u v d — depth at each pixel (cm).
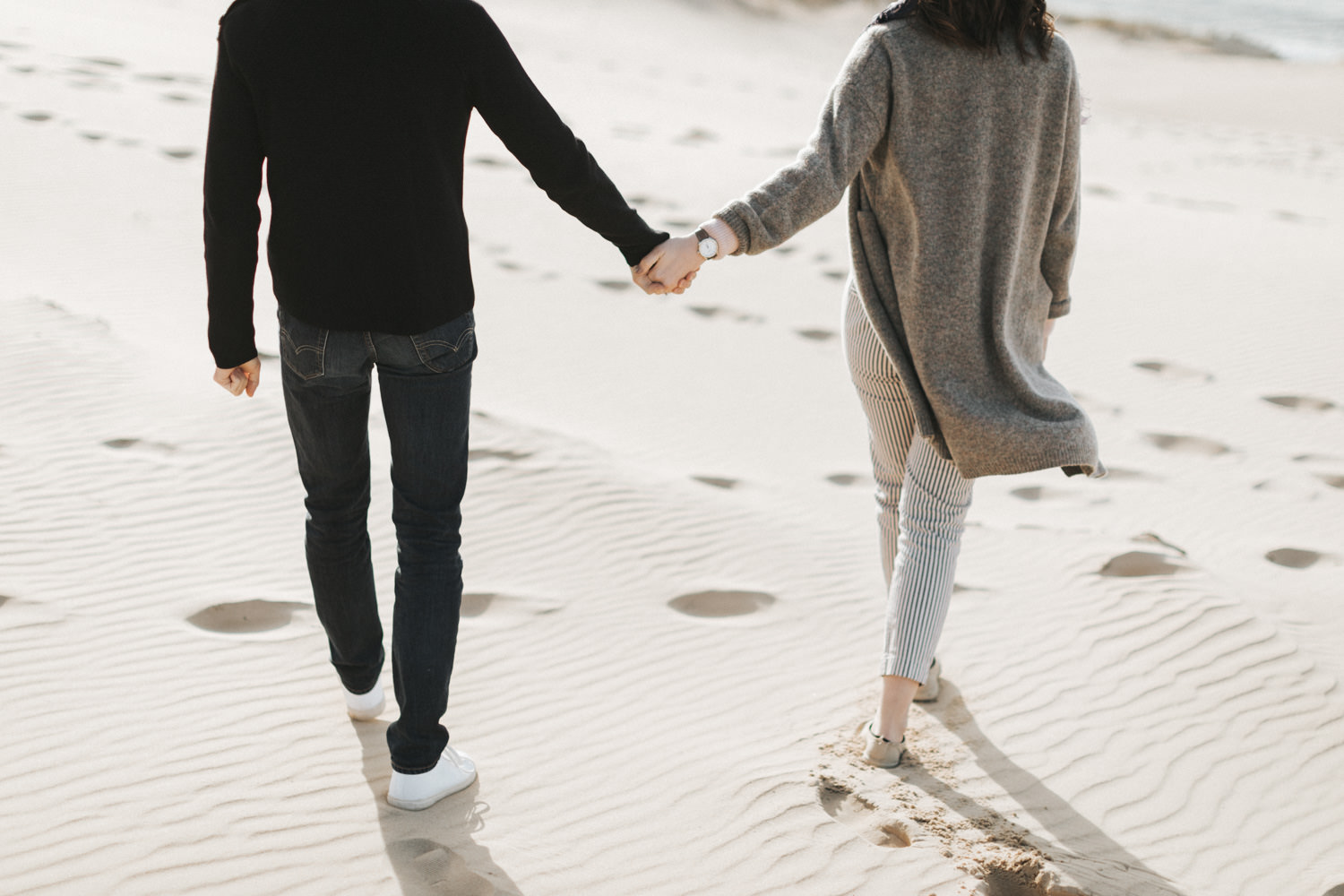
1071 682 358
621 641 374
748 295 812
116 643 341
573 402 593
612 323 727
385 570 398
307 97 230
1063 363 703
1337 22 5647
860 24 4491
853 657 375
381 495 444
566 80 1962
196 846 262
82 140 924
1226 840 288
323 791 285
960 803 297
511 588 400
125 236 745
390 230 236
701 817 287
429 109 234
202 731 305
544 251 852
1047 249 291
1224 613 396
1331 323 780
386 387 253
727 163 1225
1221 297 833
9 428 457
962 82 260
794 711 340
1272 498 521
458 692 339
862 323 295
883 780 305
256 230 250
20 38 1348
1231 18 5675
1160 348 731
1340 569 448
